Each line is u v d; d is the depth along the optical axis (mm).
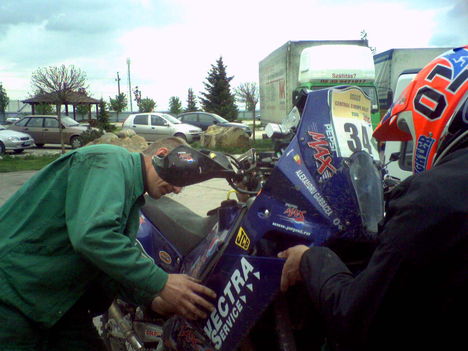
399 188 1463
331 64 14781
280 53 19891
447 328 1349
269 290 2158
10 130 24500
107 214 2029
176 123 27062
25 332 2166
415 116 1585
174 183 2281
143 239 3178
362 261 2303
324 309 1599
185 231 3033
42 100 25656
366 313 1432
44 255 2162
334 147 2232
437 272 1321
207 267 2420
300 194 2182
